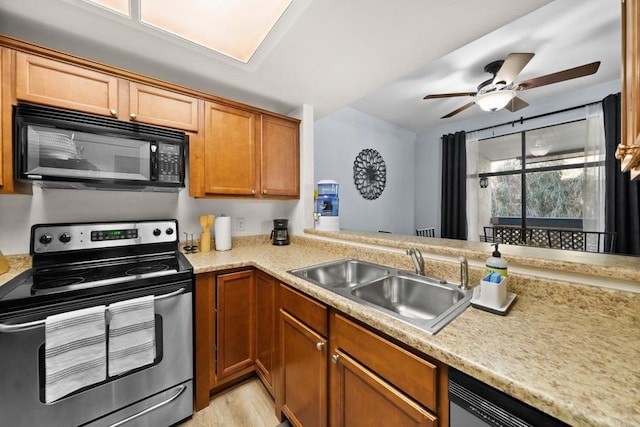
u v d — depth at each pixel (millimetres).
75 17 1202
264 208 2367
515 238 3955
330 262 1590
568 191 3664
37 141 1164
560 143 3691
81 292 1089
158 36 1348
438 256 1306
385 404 814
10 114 1159
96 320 1086
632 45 581
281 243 2236
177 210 1901
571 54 2502
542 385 510
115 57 1525
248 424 1369
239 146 1895
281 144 2141
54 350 1001
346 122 3848
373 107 3883
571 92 3510
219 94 2021
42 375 1009
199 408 1459
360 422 907
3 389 955
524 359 600
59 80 1268
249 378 1745
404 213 5043
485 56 2506
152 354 1229
